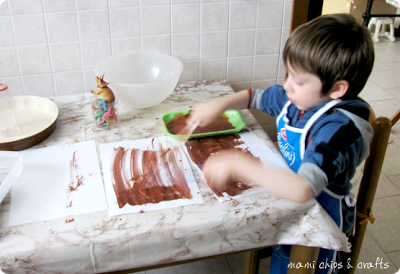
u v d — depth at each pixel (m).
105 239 0.82
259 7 1.48
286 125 1.10
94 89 1.49
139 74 1.46
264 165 1.04
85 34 1.38
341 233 0.95
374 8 4.13
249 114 1.31
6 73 1.38
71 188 0.96
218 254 0.93
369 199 1.17
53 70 1.42
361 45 0.83
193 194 0.94
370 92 3.13
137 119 1.27
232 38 1.52
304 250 0.97
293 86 0.92
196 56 1.53
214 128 1.23
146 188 0.96
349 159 0.88
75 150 1.11
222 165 1.01
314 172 0.85
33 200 0.92
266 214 0.89
